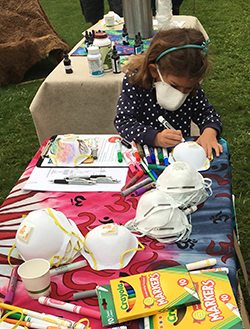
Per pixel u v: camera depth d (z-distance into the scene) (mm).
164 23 2547
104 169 1303
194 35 1325
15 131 3518
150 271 847
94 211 1099
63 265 918
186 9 6633
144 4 2602
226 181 1188
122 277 837
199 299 746
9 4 4262
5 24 4246
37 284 788
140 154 1354
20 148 3271
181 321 715
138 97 1626
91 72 2174
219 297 756
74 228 1011
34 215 919
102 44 2238
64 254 914
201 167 1261
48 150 1427
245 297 1736
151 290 778
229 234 966
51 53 4570
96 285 849
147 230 973
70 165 1330
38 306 805
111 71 2264
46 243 889
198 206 1082
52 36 4434
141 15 2639
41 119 2246
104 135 1544
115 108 2234
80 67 2373
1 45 4207
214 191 1143
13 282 860
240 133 3150
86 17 4062
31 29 4344
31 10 4336
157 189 1083
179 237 967
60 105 2246
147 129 1418
